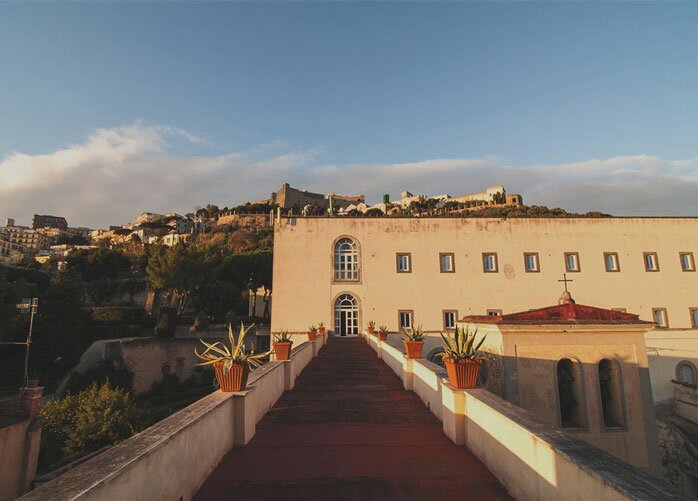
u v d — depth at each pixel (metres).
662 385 26.89
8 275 46.50
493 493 4.54
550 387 11.24
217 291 47.50
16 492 14.54
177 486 4.02
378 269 29.23
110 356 30.41
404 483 4.82
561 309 12.77
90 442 19.33
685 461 20.31
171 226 122.06
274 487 4.70
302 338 28.17
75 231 171.38
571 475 3.30
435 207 118.31
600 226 30.16
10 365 29.23
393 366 14.12
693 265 29.92
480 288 29.02
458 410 6.26
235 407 6.18
